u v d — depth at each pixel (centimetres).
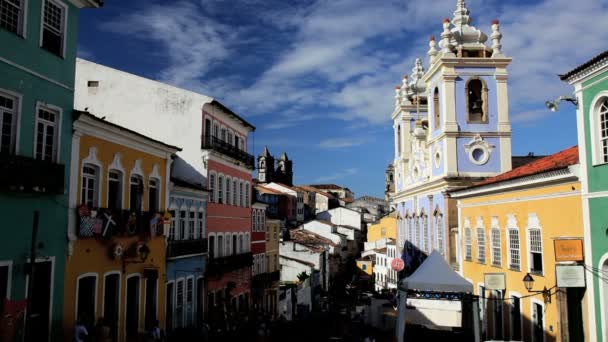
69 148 1675
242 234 3675
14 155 1395
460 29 3130
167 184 2405
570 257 1616
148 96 3052
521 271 1977
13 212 1430
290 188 8719
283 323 3788
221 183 3256
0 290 1399
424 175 3562
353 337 3019
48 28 1588
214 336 2716
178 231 2589
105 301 1902
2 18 1411
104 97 3073
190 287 2688
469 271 2505
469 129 3012
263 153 11719
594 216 1563
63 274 1639
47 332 1562
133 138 2056
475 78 3039
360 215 9394
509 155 2997
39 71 1530
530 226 1912
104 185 1891
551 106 1664
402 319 1791
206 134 3086
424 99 4244
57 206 1616
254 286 3809
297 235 6681
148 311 2233
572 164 1661
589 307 1584
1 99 1409
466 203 2541
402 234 4381
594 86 1568
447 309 2964
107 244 1891
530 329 1895
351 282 7438
